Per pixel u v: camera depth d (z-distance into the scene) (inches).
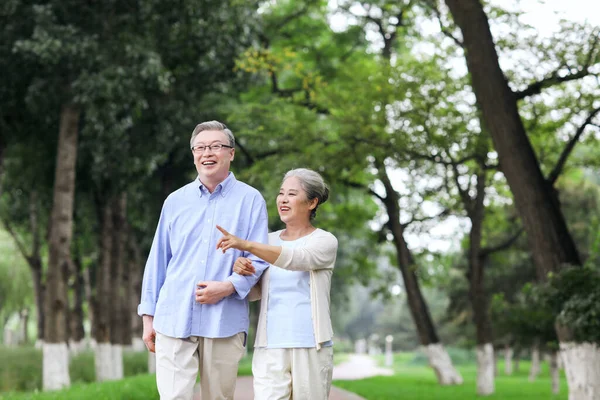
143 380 581.3
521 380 1428.4
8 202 1211.9
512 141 526.6
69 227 773.9
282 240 202.1
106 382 584.7
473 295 967.6
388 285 1246.3
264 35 1031.0
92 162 893.2
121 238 1003.3
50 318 749.3
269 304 193.9
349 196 1184.8
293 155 868.6
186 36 804.0
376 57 1027.9
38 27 711.7
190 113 908.0
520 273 1373.0
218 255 192.7
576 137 547.5
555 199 535.2
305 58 1042.1
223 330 189.2
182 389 188.5
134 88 731.4
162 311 191.3
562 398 829.2
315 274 193.8
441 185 959.6
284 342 190.1
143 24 780.0
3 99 816.3
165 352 190.7
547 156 863.7
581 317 467.2
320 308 192.9
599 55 565.3
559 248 518.6
